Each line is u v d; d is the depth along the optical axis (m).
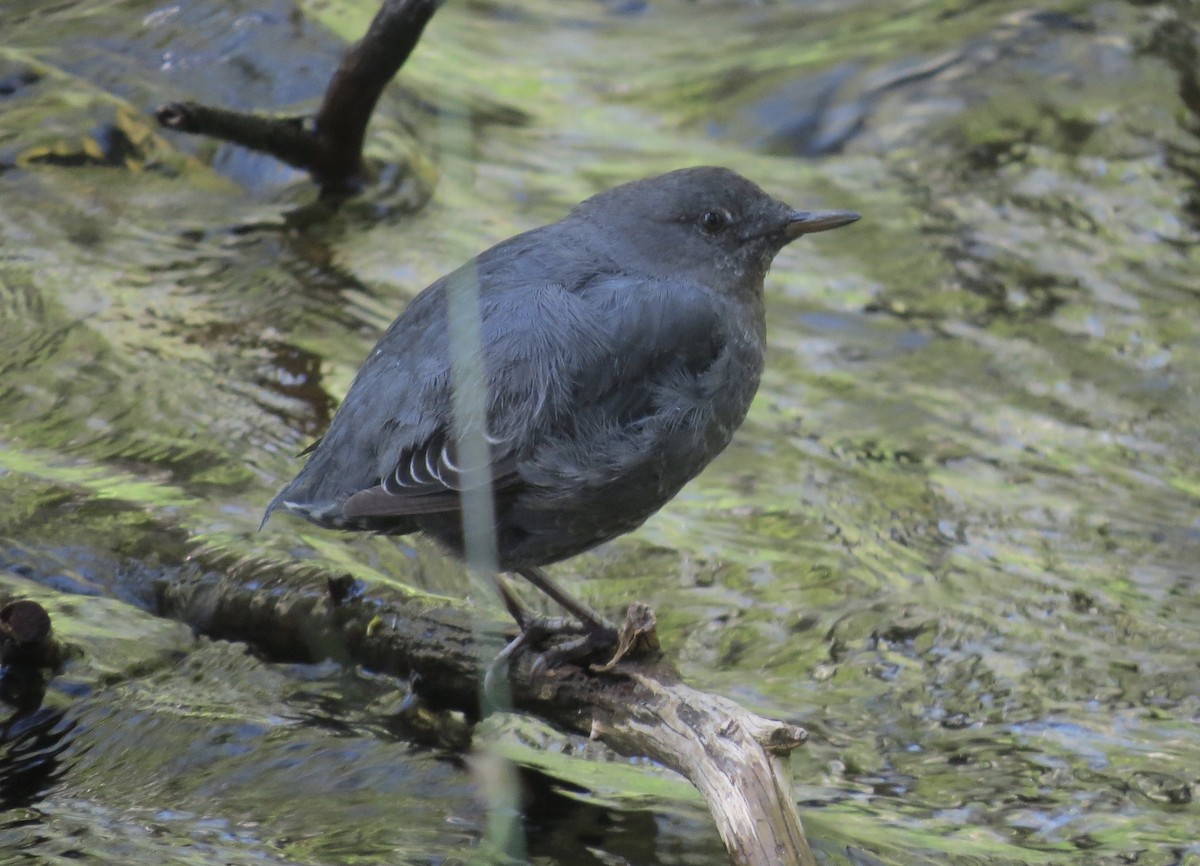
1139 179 16.05
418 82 17.36
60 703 7.95
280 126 14.21
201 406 11.04
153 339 11.89
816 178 16.19
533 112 17.34
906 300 14.15
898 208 15.62
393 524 8.13
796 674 9.29
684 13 20.16
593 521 8.35
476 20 19.75
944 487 11.48
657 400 8.22
